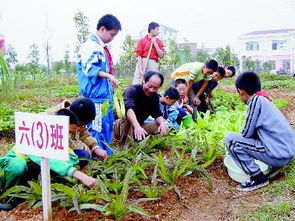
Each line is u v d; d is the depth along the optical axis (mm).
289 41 47781
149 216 3336
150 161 4297
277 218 3266
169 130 5277
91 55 4863
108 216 3244
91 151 4555
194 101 7258
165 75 22062
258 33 51875
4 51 4930
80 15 19734
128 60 20609
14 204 3680
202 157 4664
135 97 5160
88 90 4953
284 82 20953
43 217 3123
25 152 3035
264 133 4035
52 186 3191
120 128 5438
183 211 3539
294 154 4027
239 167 4184
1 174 3662
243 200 3811
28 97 13641
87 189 3703
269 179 4227
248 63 35094
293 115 9633
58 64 28734
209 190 4035
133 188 3832
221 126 6000
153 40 8047
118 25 4984
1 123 7266
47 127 2879
